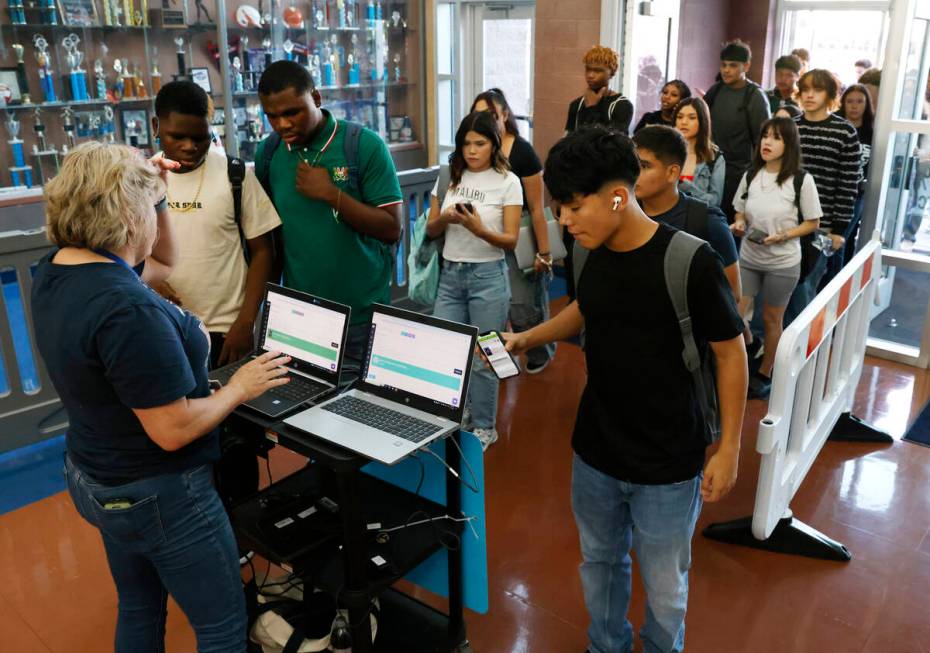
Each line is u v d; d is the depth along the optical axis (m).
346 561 1.96
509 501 3.25
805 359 2.51
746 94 5.16
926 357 4.52
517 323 4.02
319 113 2.60
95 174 1.60
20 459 3.67
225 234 2.56
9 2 5.60
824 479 3.39
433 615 2.43
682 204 2.51
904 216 4.65
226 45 6.46
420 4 7.49
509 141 3.68
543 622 2.56
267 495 2.36
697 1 7.21
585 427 2.05
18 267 3.53
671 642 2.10
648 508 1.95
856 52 7.72
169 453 1.74
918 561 2.85
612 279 1.84
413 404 2.10
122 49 6.19
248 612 2.32
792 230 3.92
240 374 1.88
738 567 2.83
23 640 2.51
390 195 2.71
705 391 1.90
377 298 2.82
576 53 6.16
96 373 1.63
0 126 5.78
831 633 2.50
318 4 7.04
